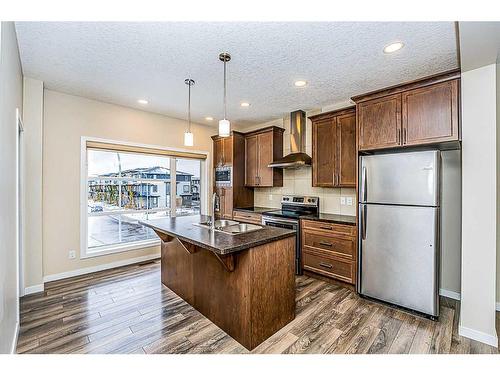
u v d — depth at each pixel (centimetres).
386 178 256
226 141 487
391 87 256
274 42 211
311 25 187
